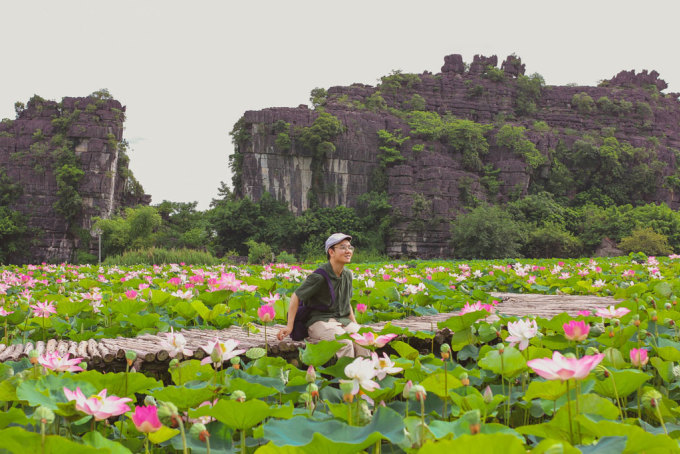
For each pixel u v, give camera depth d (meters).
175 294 6.92
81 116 72.19
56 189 71.69
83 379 2.66
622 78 101.81
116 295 8.13
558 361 2.01
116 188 76.31
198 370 3.25
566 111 93.12
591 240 70.38
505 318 4.79
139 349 4.61
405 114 82.56
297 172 71.19
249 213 68.94
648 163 83.38
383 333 4.59
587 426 2.00
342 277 5.25
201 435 2.07
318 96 87.12
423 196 68.94
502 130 78.00
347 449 1.82
